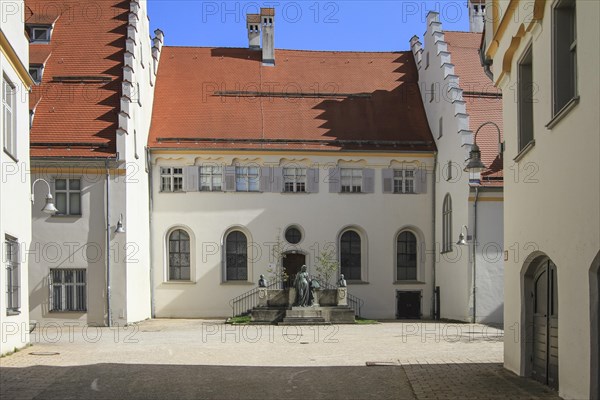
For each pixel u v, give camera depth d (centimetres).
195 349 2017
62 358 1725
